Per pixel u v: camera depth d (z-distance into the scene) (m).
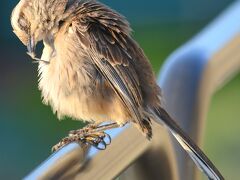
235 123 25.16
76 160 6.36
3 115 28.95
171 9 36.66
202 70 8.31
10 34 34.09
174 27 36.53
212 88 8.66
